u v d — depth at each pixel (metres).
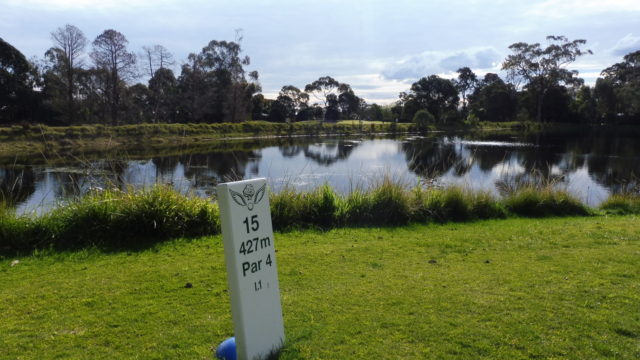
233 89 50.03
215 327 3.18
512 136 46.22
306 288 3.92
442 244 5.49
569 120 57.66
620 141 38.19
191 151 28.84
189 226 5.97
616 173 18.42
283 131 49.09
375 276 4.22
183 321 3.28
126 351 2.87
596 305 3.39
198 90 51.00
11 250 5.16
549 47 56.22
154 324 3.24
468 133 51.84
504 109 65.00
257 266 2.63
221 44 51.22
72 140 28.81
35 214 5.73
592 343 2.84
